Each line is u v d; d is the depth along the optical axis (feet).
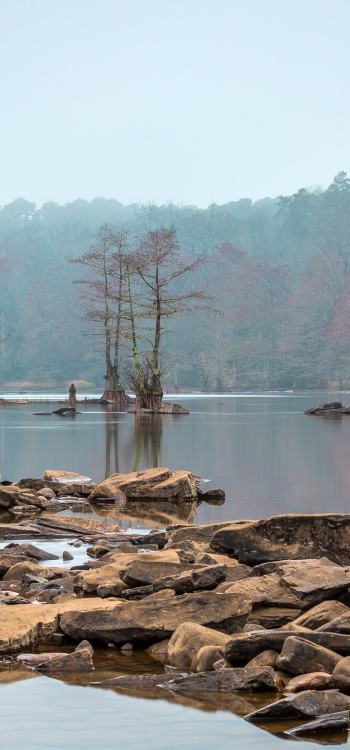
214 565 31.86
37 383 622.54
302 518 36.96
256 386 560.61
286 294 621.31
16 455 92.94
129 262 261.03
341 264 630.33
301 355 572.10
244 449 100.78
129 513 56.85
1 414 203.82
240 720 21.44
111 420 172.35
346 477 72.13
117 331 266.16
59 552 43.16
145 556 36.14
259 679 23.54
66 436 122.31
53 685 24.09
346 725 20.95
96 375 611.88
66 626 28.30
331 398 352.08
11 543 45.65
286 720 21.44
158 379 215.10
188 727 20.90
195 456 91.76
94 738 20.31
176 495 63.16
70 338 632.79
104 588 32.14
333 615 27.63
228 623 28.32
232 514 53.31
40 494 64.23
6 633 27.55
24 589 34.60
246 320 595.88
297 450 99.40
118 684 24.18
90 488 66.03
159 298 248.32
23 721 21.39
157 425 152.35
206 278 619.26
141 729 20.88
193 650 26.16
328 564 32.96
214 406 258.98
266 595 29.78
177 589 31.42
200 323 594.65
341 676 23.21
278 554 36.58
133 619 28.25
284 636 25.25
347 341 549.54
